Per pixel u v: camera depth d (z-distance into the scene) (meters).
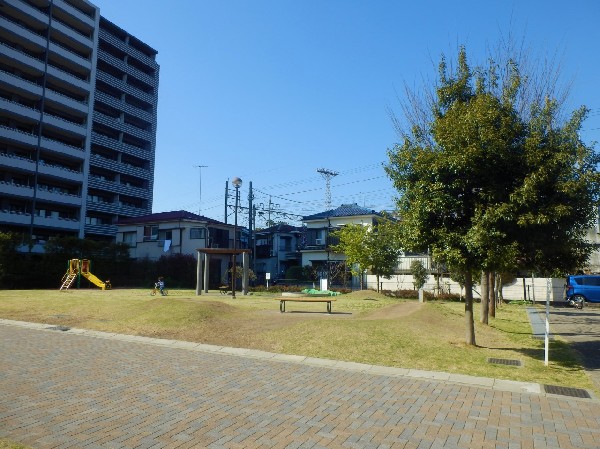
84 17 54.34
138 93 62.72
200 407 6.36
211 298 25.73
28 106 49.41
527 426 5.83
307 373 8.77
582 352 11.67
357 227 33.91
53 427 5.43
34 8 48.88
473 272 10.69
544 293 32.28
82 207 52.69
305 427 5.63
